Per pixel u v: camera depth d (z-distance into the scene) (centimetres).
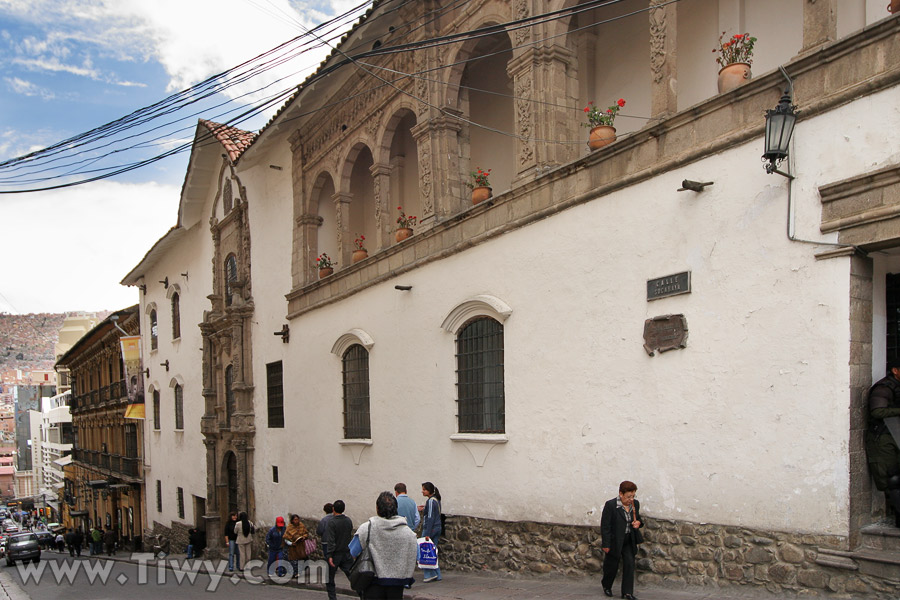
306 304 1619
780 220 661
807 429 629
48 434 7456
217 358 2131
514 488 962
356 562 592
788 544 636
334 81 1494
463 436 1057
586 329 862
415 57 1234
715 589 691
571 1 968
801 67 652
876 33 597
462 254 1090
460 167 1186
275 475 1759
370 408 1324
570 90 991
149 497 3011
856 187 603
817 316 627
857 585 586
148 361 3066
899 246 598
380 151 1354
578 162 877
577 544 856
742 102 703
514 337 974
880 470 601
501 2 1055
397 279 1257
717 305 711
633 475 791
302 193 1688
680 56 964
